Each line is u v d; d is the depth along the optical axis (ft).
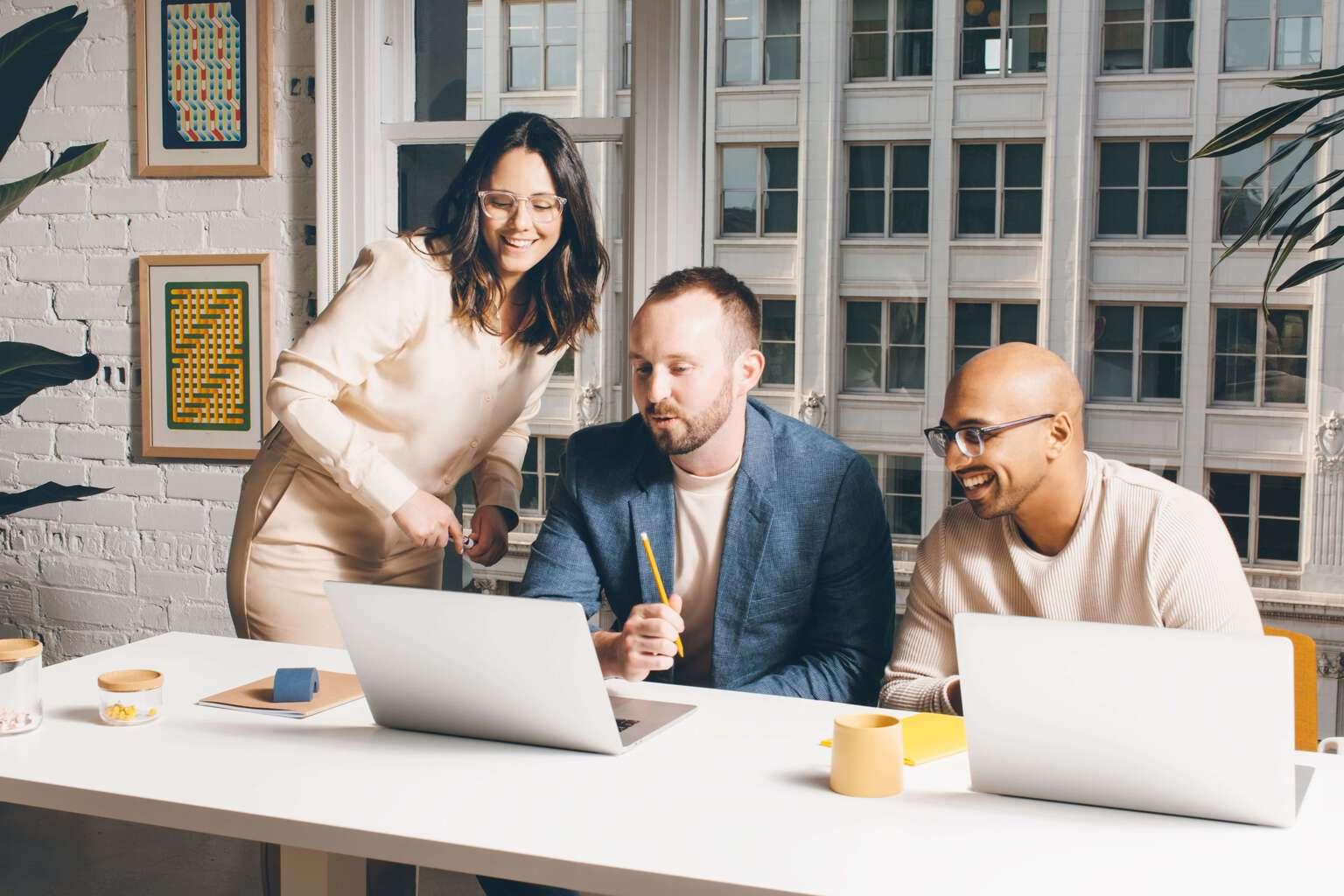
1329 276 10.46
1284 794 3.57
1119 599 5.33
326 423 7.00
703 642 6.35
